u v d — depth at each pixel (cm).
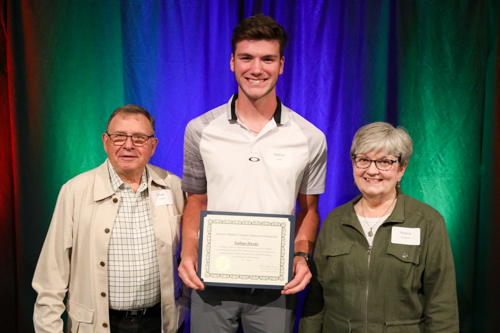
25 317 232
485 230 225
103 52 228
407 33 222
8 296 233
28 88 227
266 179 168
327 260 161
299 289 156
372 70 225
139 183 183
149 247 174
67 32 227
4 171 230
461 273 226
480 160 224
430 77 223
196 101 231
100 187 173
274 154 168
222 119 173
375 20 223
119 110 173
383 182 152
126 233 171
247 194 168
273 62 159
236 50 161
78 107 229
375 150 148
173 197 189
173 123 231
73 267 172
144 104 230
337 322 156
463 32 219
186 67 229
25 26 225
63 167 230
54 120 229
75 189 173
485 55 219
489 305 224
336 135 230
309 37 227
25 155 229
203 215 159
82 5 226
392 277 148
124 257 170
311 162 175
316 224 183
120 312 173
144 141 171
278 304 169
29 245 231
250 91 161
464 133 222
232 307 170
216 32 228
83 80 229
